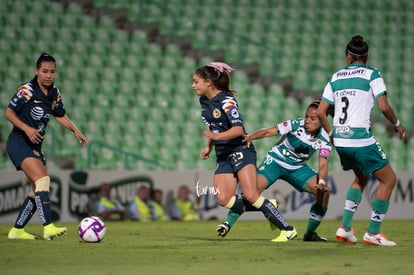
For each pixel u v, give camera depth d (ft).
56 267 68.39
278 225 95.86
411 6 245.65
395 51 239.91
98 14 221.87
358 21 240.53
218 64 93.61
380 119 222.07
